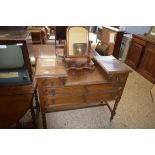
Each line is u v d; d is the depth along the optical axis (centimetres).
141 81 327
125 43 409
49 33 503
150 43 325
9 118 127
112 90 169
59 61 163
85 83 148
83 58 166
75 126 196
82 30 160
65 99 156
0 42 115
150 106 247
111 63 170
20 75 138
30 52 145
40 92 143
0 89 140
